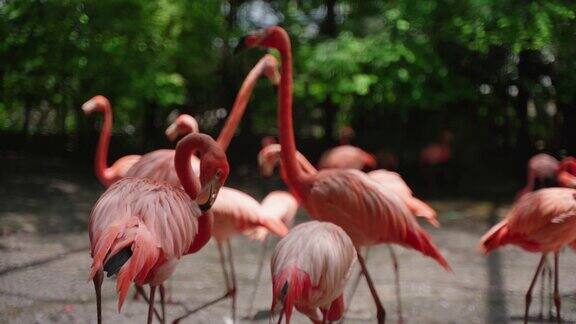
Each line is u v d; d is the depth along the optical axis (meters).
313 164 13.75
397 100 11.47
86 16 11.16
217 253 6.77
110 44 11.59
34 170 12.39
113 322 4.41
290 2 13.55
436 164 11.97
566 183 6.03
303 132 15.52
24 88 12.62
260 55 13.84
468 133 12.19
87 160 14.09
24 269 5.75
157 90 12.37
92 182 11.70
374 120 13.09
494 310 4.97
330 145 13.84
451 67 11.59
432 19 10.77
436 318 4.75
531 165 7.35
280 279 2.89
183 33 13.17
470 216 9.27
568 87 10.97
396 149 12.69
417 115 12.55
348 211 4.15
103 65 11.85
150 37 11.93
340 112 14.20
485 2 10.16
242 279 5.77
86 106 6.43
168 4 12.10
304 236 3.09
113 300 4.93
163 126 15.35
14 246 6.68
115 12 11.62
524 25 10.04
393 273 6.05
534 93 11.24
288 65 4.47
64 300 4.86
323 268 2.99
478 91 11.83
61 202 9.62
